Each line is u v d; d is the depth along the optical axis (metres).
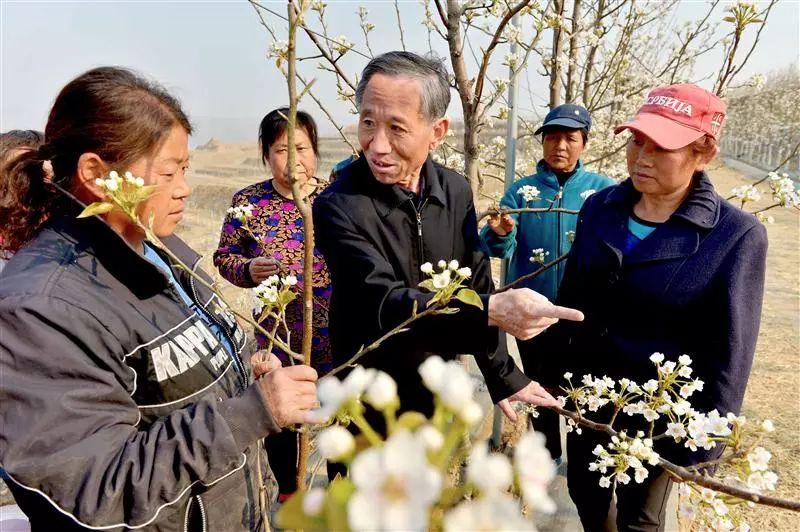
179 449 0.95
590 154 5.77
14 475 0.87
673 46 4.78
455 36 2.25
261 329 1.07
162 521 1.07
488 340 1.24
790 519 2.76
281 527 0.39
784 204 1.83
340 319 1.62
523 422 2.90
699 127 1.63
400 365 1.68
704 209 1.72
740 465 1.13
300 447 1.18
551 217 2.86
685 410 1.30
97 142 1.02
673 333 1.79
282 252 2.41
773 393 4.18
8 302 0.91
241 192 2.62
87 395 0.93
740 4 1.92
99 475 0.91
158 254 1.37
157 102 1.08
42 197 1.08
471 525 0.33
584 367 2.03
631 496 1.90
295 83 0.87
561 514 2.56
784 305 6.68
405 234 1.61
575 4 3.42
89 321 0.98
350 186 1.60
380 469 0.34
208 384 1.22
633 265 1.79
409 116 1.41
